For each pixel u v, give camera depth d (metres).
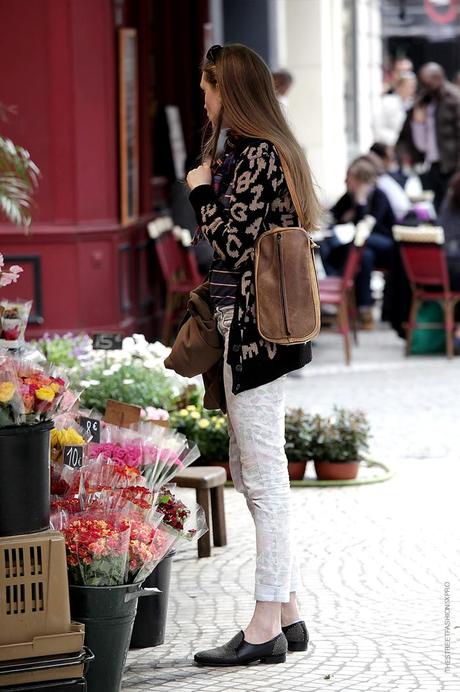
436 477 9.79
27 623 5.05
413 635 6.36
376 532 8.31
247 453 5.84
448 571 7.45
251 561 7.74
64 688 5.08
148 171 15.04
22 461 5.19
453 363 14.98
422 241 14.96
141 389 9.20
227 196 5.75
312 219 5.81
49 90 13.09
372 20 32.97
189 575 7.48
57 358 9.66
